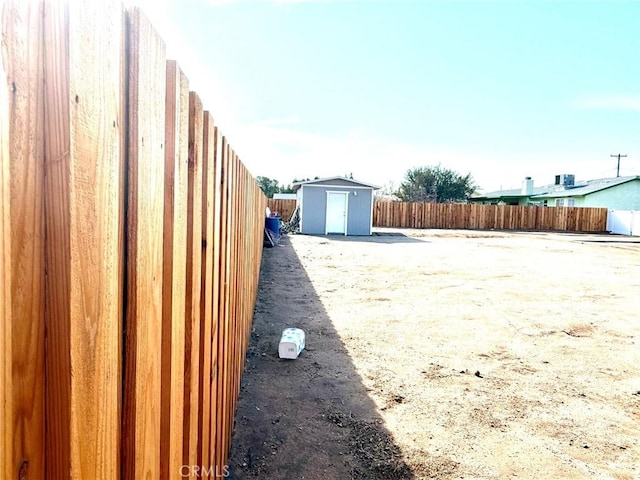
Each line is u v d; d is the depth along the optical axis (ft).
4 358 1.69
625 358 13.28
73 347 1.94
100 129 2.16
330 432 8.59
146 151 2.76
